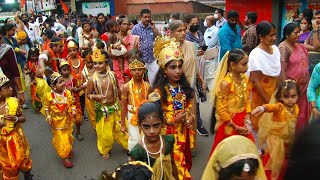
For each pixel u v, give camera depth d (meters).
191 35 6.93
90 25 10.30
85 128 7.19
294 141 1.30
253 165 2.31
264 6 11.31
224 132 4.34
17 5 27.91
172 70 3.95
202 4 20.78
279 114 4.12
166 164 3.39
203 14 17.59
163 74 4.07
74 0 22.98
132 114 4.68
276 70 4.80
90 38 10.12
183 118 4.02
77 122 6.46
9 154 4.48
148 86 4.80
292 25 5.09
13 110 4.52
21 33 10.12
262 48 4.84
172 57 3.92
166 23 14.20
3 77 4.49
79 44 10.09
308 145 1.24
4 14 25.11
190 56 5.16
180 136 4.05
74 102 5.88
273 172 4.01
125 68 7.17
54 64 7.64
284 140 4.07
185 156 4.20
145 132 3.25
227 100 4.28
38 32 14.22
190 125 4.08
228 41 6.78
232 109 4.27
